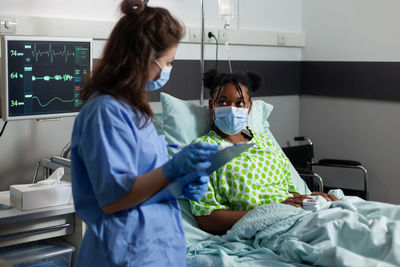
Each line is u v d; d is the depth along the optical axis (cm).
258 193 211
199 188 131
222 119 213
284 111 362
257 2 334
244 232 190
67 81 216
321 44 351
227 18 271
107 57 126
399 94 307
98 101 123
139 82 123
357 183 337
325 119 354
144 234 126
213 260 176
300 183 247
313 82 357
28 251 189
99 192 118
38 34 235
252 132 230
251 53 335
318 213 185
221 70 319
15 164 238
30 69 204
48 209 182
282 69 354
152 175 118
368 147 329
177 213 141
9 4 228
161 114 238
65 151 228
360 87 328
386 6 310
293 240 172
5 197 199
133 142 121
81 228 192
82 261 132
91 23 253
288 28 355
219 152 116
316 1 351
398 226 165
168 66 132
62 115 218
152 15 124
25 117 207
